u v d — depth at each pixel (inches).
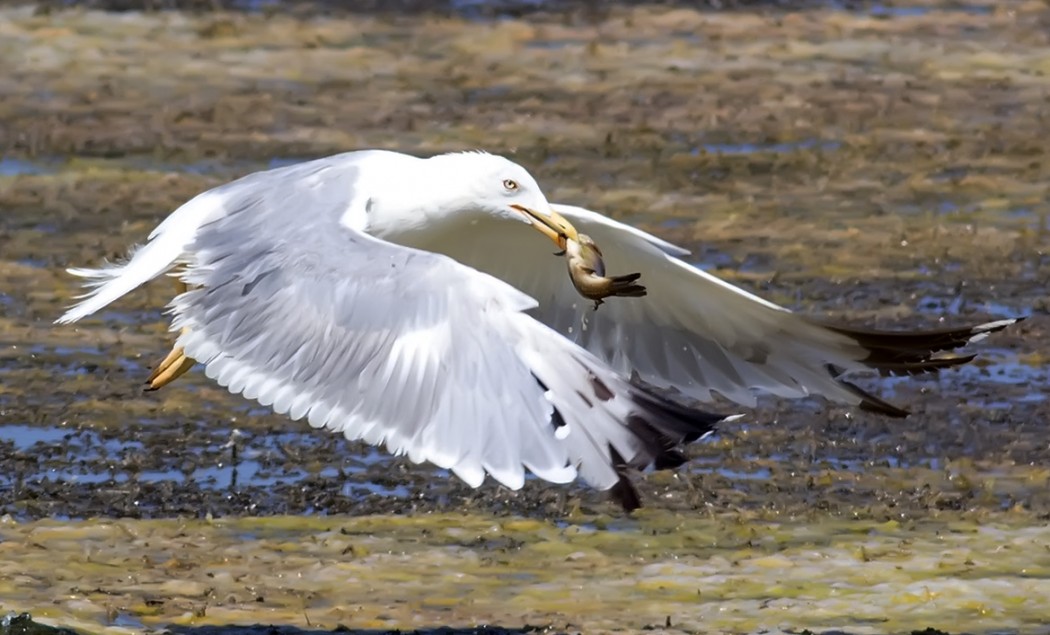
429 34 1219.9
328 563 446.6
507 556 455.2
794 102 1065.5
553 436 328.2
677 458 331.3
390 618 410.9
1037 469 533.6
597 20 1266.0
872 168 934.4
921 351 381.7
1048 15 1310.3
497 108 1039.0
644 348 415.5
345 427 343.6
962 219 844.0
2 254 743.7
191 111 1015.6
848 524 483.5
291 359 352.8
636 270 406.0
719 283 392.5
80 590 422.6
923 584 438.3
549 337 333.7
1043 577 445.4
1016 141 992.2
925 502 502.6
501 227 412.2
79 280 711.7
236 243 374.0
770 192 885.8
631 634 404.8
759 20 1277.1
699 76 1123.3
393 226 404.8
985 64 1172.5
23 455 527.8
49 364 616.4
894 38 1236.5
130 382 600.7
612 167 923.4
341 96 1059.3
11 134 954.1
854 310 697.6
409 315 343.3
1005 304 711.7
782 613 419.2
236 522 477.1
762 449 548.1
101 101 1029.2
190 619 406.9
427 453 334.6
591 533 472.4
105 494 497.0
